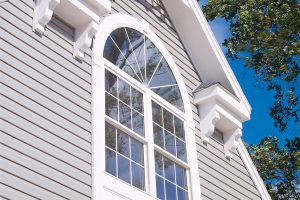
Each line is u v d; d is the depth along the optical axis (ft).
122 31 28.73
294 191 66.49
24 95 21.01
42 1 23.31
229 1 61.16
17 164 19.36
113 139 24.91
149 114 27.71
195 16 34.01
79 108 23.47
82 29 25.07
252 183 35.01
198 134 31.91
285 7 53.16
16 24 22.12
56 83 22.88
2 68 20.53
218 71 34.06
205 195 29.73
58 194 20.51
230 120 33.40
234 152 34.60
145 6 32.22
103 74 25.70
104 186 22.75
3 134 19.36
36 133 20.79
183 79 32.78
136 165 25.71
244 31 58.18
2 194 18.29
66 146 21.89
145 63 29.53
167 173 27.78
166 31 33.30
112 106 25.63
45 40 23.32
